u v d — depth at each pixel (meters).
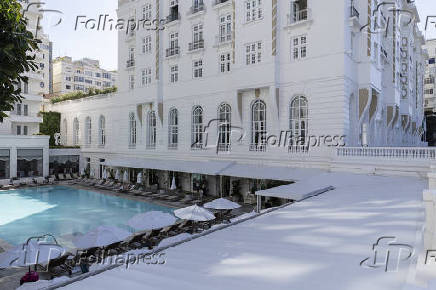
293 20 23.45
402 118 39.56
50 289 5.46
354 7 23.19
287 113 23.50
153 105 34.25
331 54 21.34
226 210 21.73
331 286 4.65
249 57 25.31
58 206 26.80
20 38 8.88
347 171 19.70
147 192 30.61
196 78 29.86
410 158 17.56
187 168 27.38
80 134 46.12
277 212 10.90
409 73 40.03
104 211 24.94
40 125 48.75
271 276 5.25
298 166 22.73
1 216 23.48
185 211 17.61
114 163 35.41
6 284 12.17
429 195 5.89
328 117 21.47
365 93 23.05
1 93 9.34
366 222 8.47
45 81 65.75
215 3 28.44
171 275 5.70
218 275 5.49
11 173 37.69
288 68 23.44
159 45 33.00
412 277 4.59
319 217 9.55
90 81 89.56
